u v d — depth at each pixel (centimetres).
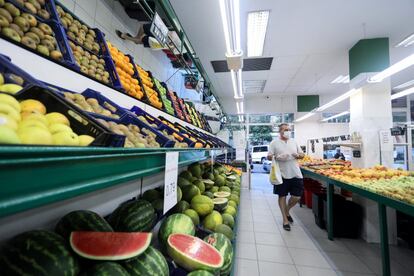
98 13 199
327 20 379
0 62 65
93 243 62
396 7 344
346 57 541
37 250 50
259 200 548
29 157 30
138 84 184
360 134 396
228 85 805
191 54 271
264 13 360
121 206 101
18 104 52
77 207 100
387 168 338
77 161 39
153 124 154
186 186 170
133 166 60
